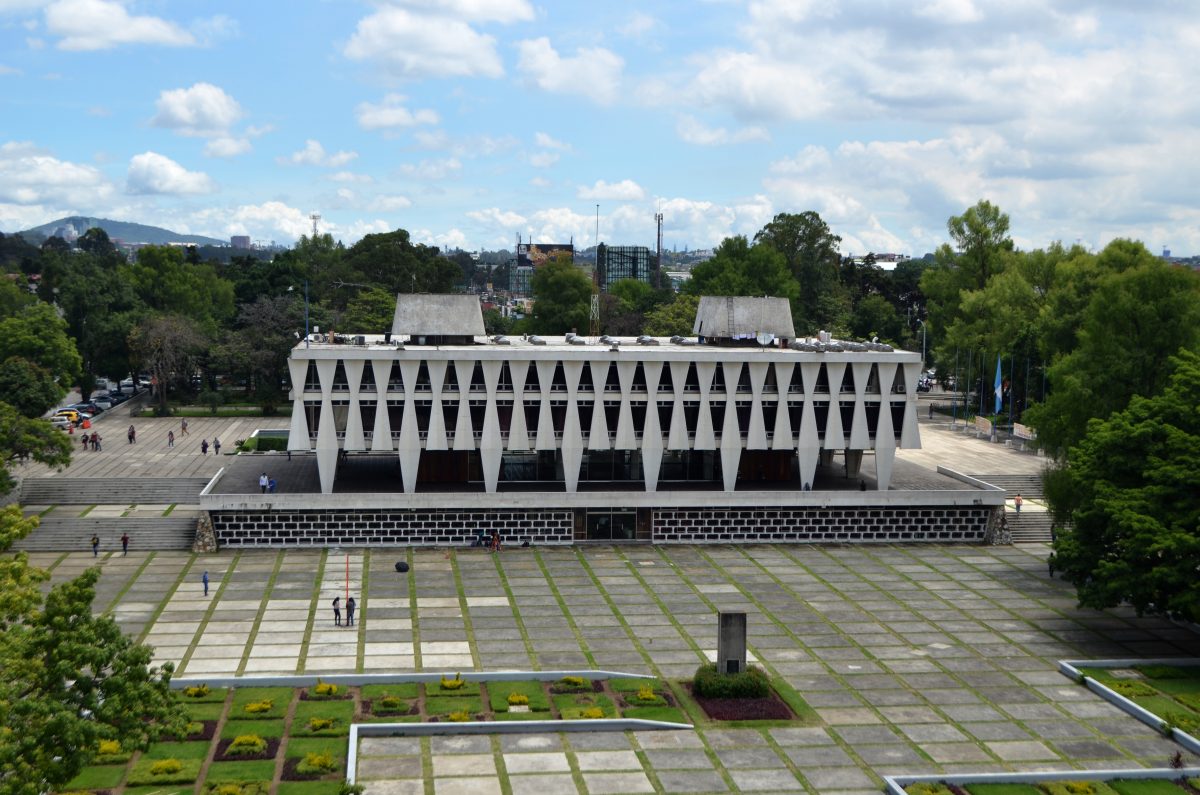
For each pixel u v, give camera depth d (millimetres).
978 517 127812
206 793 64562
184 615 97562
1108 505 92188
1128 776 69500
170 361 188375
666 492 123250
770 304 136125
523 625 96625
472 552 119938
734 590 108000
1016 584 111438
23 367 142750
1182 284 124562
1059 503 118938
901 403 126750
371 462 139875
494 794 66438
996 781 68500
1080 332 131250
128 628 93750
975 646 93312
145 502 130250
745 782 68625
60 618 58312
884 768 70750
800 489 128250
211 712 76312
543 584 109000
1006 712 79875
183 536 120438
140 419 185875
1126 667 88062
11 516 72438
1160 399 98125
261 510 118625
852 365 125375
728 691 80688
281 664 86000
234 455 152625
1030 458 161750
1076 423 122125
